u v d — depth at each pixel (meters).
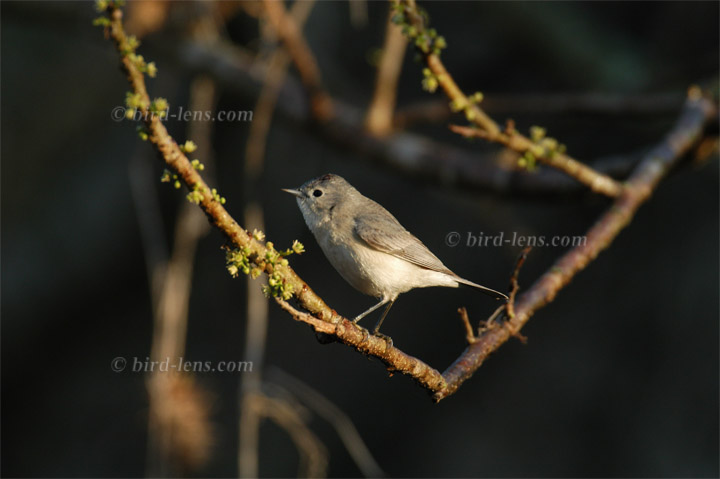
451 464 12.88
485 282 13.19
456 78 13.12
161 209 12.94
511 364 13.55
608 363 12.82
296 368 13.74
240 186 13.19
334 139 9.66
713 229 12.33
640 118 9.22
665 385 12.24
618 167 7.88
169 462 6.46
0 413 13.91
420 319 13.67
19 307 13.89
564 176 8.05
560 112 9.44
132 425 13.80
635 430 12.23
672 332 12.39
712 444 11.59
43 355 14.30
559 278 5.39
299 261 13.64
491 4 12.22
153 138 3.47
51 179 13.95
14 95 13.72
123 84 13.72
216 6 10.41
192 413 6.55
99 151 14.02
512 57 13.15
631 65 11.95
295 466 13.02
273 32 9.04
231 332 13.72
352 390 13.70
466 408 13.47
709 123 7.59
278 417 6.87
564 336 13.30
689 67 10.67
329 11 12.61
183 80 12.88
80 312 14.31
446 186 9.18
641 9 13.00
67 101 13.87
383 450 13.21
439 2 12.95
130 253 14.08
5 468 13.41
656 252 12.84
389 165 9.44
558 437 12.66
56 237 13.95
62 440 13.80
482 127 5.88
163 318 7.48
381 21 13.11
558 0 12.68
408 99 13.05
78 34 10.98
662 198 12.76
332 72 12.20
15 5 10.66
